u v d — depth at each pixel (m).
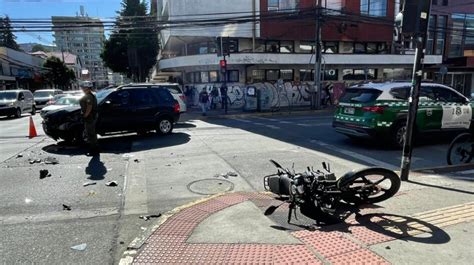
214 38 27.34
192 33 26.52
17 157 8.98
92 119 9.11
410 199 5.09
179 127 15.10
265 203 5.13
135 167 7.69
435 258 3.44
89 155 9.09
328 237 3.95
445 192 5.39
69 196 5.79
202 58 26.14
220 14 25.00
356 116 9.72
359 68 30.70
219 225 4.36
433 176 6.36
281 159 8.20
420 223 4.25
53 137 10.74
